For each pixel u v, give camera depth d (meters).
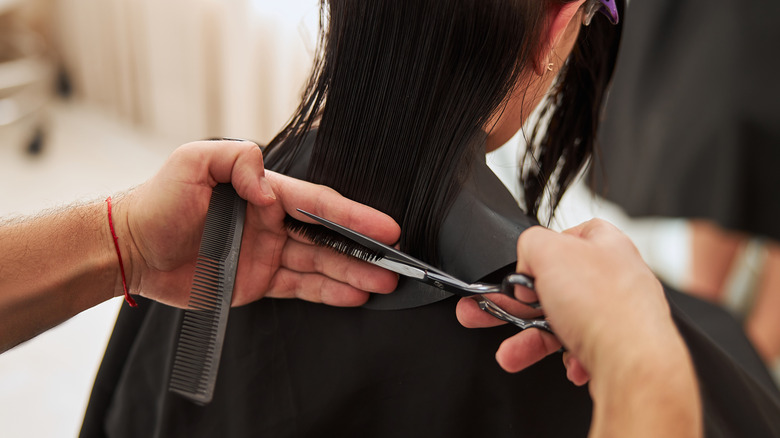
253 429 0.55
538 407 0.49
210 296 0.46
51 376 1.44
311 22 1.66
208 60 2.10
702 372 0.57
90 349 1.52
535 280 0.39
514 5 0.42
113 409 0.65
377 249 0.46
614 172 1.47
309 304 0.53
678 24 1.27
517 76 0.45
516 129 0.54
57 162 2.29
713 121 1.25
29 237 0.56
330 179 0.50
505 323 0.47
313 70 0.50
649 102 1.35
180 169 0.54
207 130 2.21
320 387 0.53
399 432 0.52
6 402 1.36
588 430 0.50
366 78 0.46
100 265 0.58
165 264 0.58
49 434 1.30
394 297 0.49
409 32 0.44
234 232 0.50
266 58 1.88
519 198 0.78
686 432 0.33
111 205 0.58
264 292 0.54
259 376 0.55
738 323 0.78
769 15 1.16
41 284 0.56
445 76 0.44
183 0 2.04
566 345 0.39
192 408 0.58
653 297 0.38
